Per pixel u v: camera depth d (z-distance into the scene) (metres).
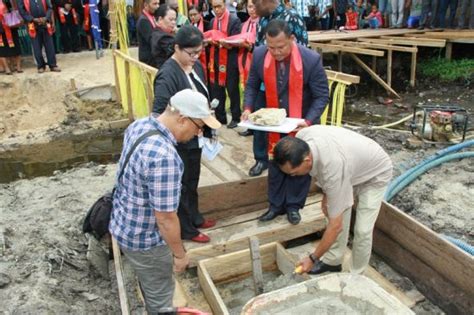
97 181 5.50
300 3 10.92
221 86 5.62
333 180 2.58
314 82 3.46
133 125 2.28
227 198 3.88
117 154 7.10
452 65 10.63
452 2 10.80
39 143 7.56
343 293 2.58
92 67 9.82
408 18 12.01
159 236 2.39
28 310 3.07
